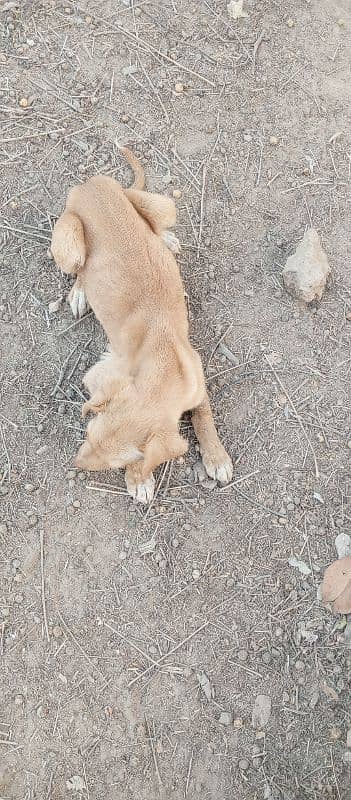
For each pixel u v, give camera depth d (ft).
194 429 3.38
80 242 3.12
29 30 3.90
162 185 3.75
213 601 3.25
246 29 4.01
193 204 3.73
